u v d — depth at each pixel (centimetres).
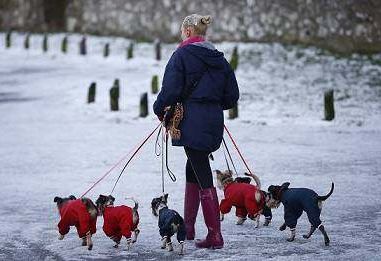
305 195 750
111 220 745
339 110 2130
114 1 4681
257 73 3016
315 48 3875
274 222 883
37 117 2164
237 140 1672
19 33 4966
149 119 2062
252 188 817
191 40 741
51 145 1652
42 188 1163
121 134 1809
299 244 764
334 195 1052
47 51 4141
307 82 2772
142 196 1074
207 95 735
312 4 3962
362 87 2641
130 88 2702
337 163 1352
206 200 743
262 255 720
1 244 798
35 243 801
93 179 1236
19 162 1435
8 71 3403
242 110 2152
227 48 3919
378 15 3775
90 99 2417
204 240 757
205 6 4303
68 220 757
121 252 746
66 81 2995
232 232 828
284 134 1758
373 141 1631
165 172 1293
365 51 3766
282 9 4059
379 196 1041
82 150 1571
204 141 734
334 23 3881
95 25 4778
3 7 5103
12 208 1010
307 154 1463
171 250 741
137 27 4591
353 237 796
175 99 725
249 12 4156
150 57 3753
